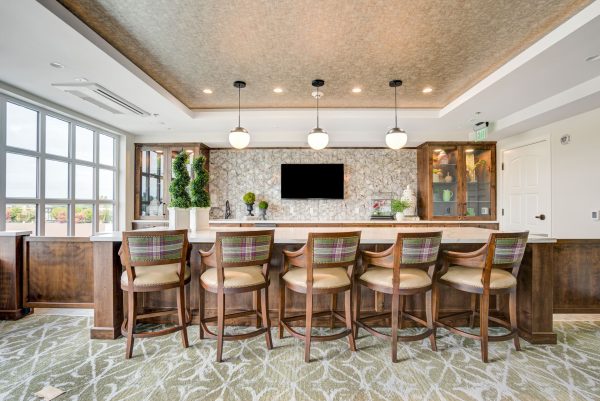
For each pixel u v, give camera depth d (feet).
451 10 6.72
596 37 6.95
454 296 8.86
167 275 7.26
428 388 5.95
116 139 16.37
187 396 5.69
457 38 7.86
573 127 12.15
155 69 9.75
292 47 8.38
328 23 7.23
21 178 11.25
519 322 8.30
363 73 10.03
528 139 14.40
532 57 7.99
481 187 17.10
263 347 7.54
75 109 12.64
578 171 11.97
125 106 12.23
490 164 16.92
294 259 7.23
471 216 16.79
